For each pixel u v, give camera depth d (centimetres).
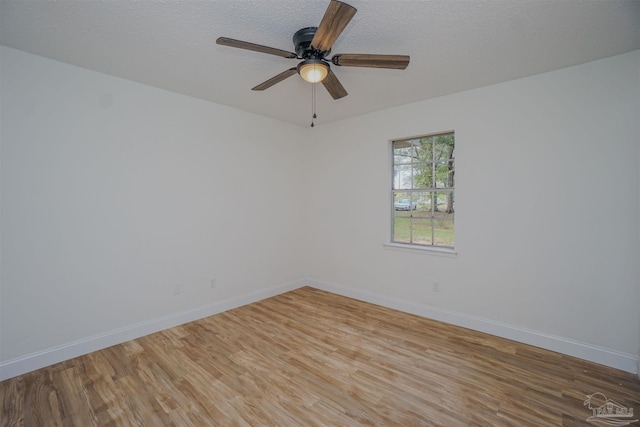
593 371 225
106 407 188
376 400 194
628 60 222
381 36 198
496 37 200
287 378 218
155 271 296
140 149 284
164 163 301
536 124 261
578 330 245
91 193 257
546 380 214
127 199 277
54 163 238
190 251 321
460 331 295
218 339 279
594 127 236
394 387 207
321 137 430
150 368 231
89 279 256
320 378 217
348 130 397
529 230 267
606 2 163
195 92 306
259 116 385
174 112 306
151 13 175
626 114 224
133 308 281
